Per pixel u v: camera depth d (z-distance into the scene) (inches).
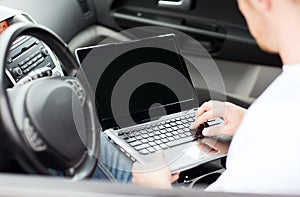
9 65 56.0
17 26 41.2
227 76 68.4
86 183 25.6
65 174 39.4
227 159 39.8
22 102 37.8
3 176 25.9
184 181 51.4
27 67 56.9
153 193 25.7
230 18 70.4
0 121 36.4
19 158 36.8
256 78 66.1
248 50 67.0
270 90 37.3
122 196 25.4
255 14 35.8
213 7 72.6
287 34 35.1
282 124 35.7
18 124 36.8
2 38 40.6
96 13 80.6
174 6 76.5
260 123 36.6
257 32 36.3
